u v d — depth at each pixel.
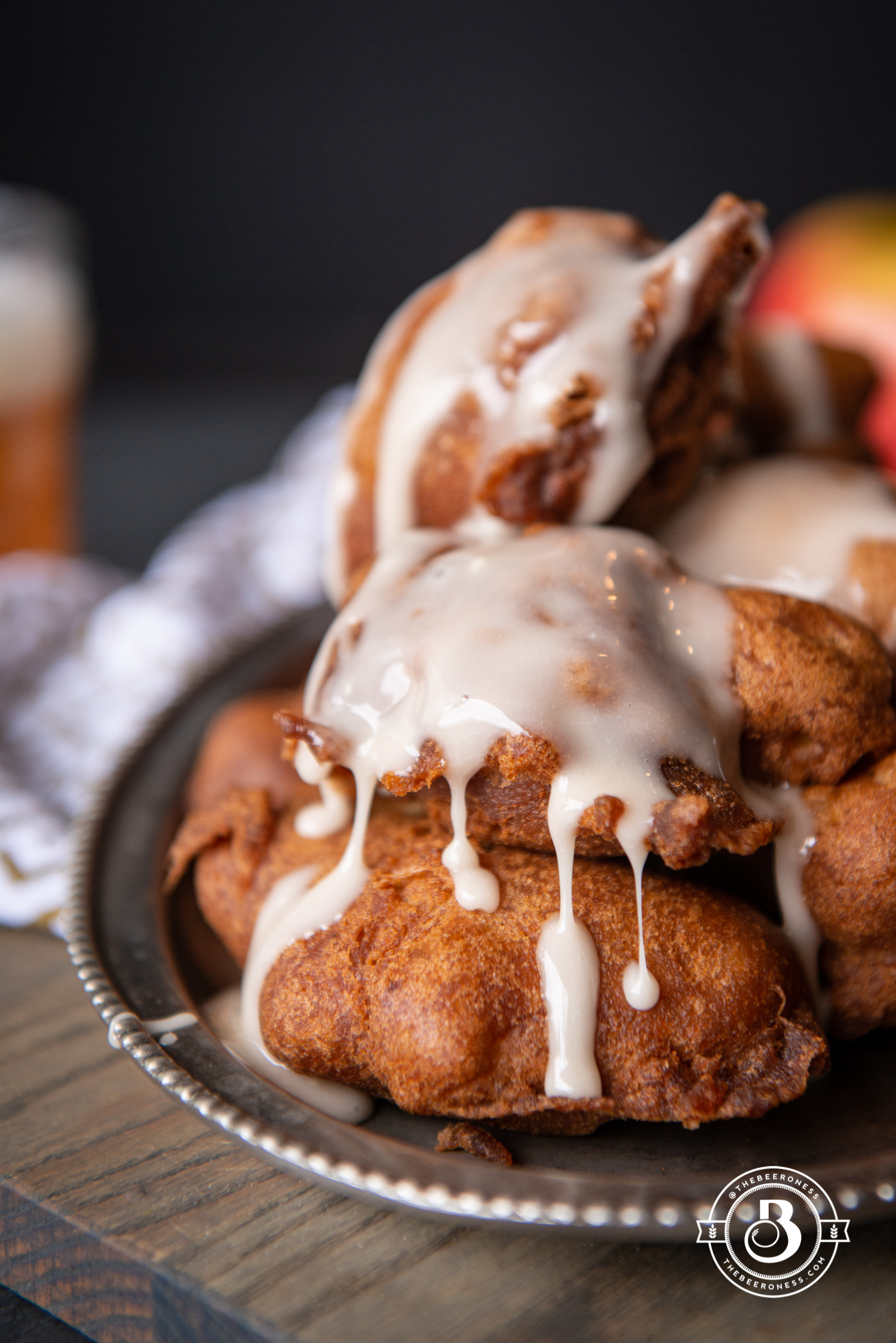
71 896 0.48
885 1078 0.44
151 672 0.61
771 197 1.25
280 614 0.66
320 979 0.43
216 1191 0.43
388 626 0.44
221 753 0.51
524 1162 0.42
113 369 1.05
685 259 0.47
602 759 0.42
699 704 0.43
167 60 1.16
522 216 0.51
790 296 0.78
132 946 0.47
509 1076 0.42
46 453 0.72
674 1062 0.42
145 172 1.18
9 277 0.69
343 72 1.19
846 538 0.48
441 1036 0.41
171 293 1.21
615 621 0.43
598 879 0.43
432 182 1.23
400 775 0.43
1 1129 0.45
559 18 1.20
